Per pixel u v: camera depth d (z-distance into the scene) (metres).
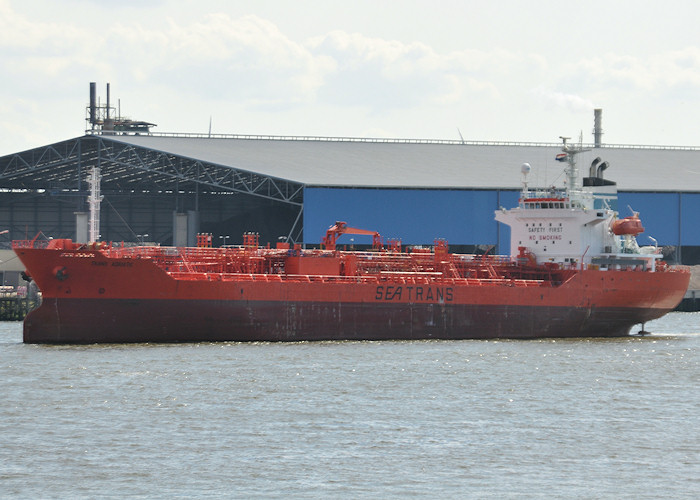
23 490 188.25
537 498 186.12
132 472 198.25
